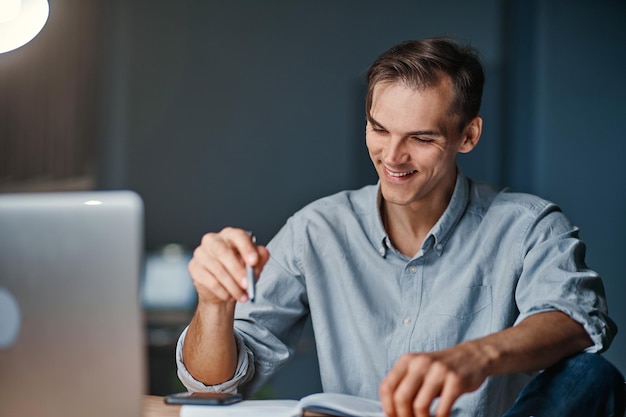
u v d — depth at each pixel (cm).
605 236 563
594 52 565
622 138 563
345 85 674
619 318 552
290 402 157
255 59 670
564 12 569
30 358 121
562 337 152
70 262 119
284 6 673
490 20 630
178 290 529
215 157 665
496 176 604
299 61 673
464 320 184
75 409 122
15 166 485
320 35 674
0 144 476
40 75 505
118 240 119
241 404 154
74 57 547
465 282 185
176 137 660
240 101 668
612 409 148
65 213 119
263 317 190
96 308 120
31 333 121
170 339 515
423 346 184
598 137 565
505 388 184
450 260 188
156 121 658
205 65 665
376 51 673
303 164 673
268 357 185
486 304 185
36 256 119
